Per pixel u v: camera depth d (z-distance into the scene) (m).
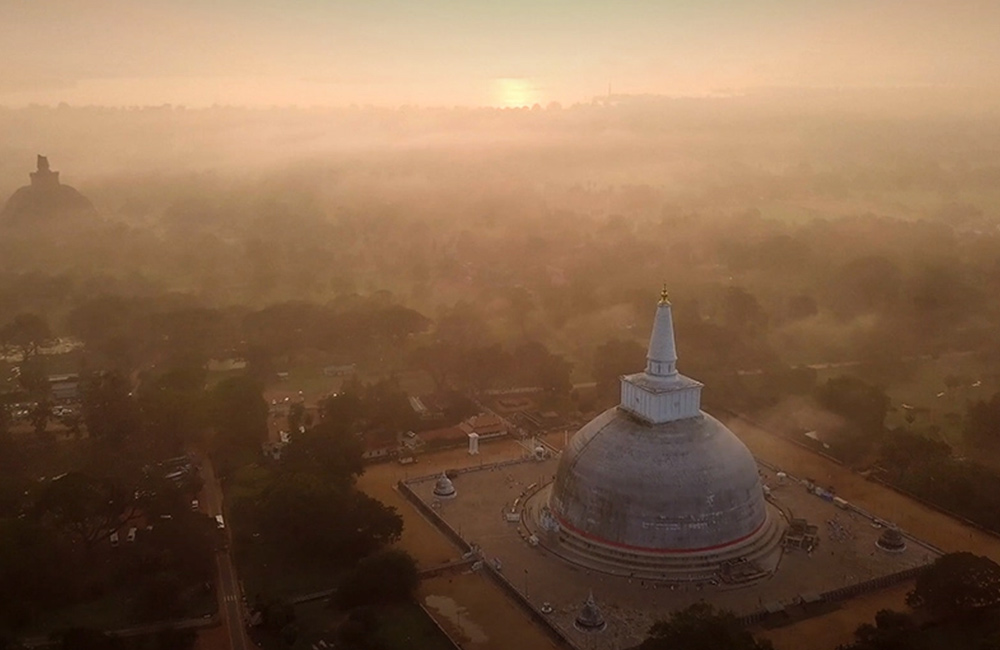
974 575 157.12
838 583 170.50
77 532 186.88
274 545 192.00
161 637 153.50
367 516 188.00
